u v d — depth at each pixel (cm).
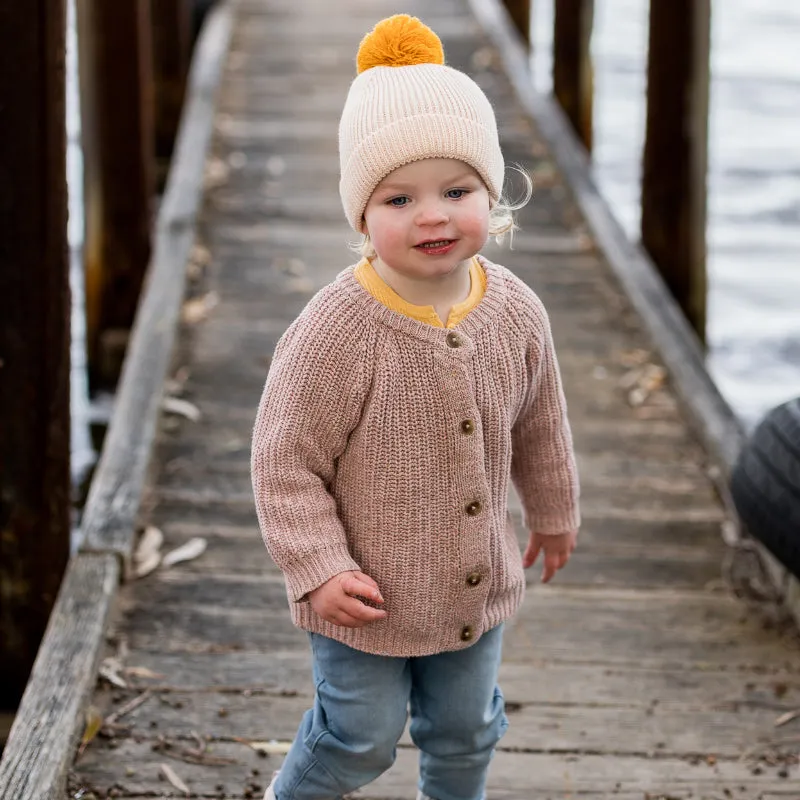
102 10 1158
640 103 2403
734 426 823
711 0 1130
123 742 517
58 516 691
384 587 378
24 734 497
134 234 1215
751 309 1452
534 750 524
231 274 1065
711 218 1742
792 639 614
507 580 395
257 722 534
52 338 656
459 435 366
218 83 1512
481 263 386
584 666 586
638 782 506
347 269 381
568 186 1263
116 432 776
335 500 379
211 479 757
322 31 1791
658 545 703
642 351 953
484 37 1730
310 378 364
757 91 2448
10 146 619
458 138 345
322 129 1422
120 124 1185
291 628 610
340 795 405
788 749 530
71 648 557
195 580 648
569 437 412
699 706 558
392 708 392
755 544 697
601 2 3431
